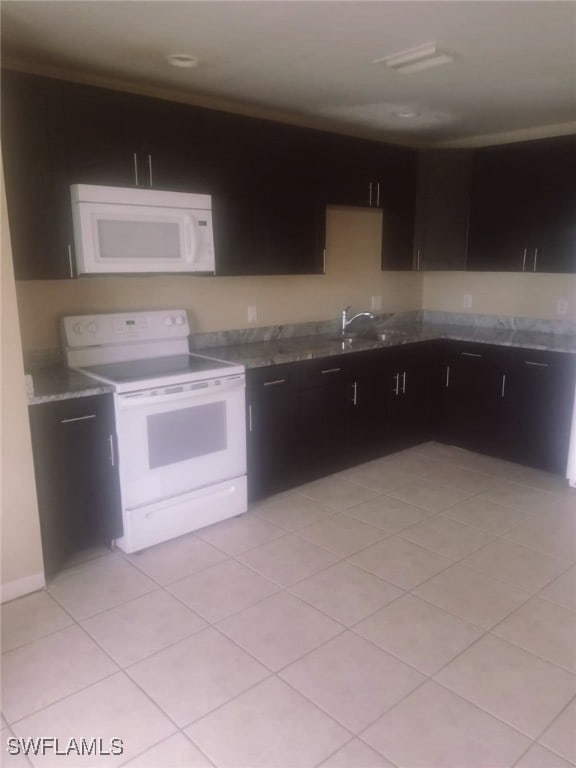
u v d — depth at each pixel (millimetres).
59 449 2574
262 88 3145
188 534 3057
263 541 2975
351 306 4477
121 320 3156
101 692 1971
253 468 3352
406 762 1699
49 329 2996
